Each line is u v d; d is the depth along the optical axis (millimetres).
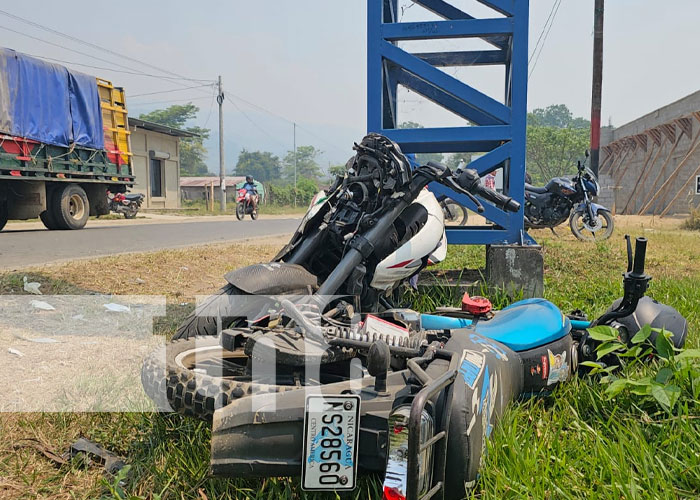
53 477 2811
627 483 2502
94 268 7668
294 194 56062
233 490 2643
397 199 3842
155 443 3062
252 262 9297
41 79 14336
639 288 3572
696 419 3064
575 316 4266
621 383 3219
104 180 16641
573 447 2908
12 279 6723
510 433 2791
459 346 2826
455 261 9445
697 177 26703
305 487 2287
